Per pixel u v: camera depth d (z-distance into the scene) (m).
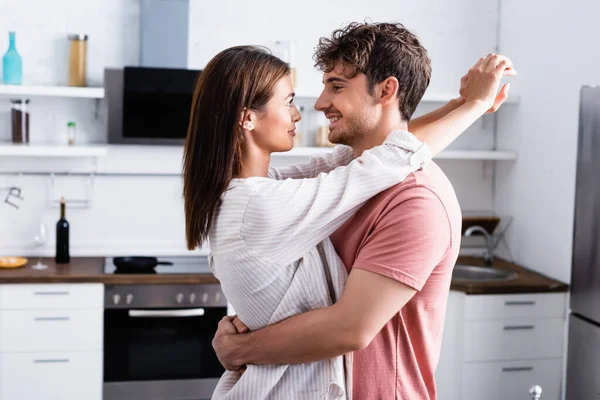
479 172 4.48
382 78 1.48
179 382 3.69
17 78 3.74
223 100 1.43
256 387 1.44
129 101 3.79
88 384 3.60
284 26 4.18
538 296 3.58
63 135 4.04
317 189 1.38
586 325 3.40
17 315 3.52
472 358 3.56
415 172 1.41
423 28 4.32
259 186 1.40
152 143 3.89
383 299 1.33
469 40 4.37
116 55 4.04
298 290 1.41
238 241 1.42
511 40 4.23
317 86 4.23
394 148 1.40
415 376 1.48
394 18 4.29
